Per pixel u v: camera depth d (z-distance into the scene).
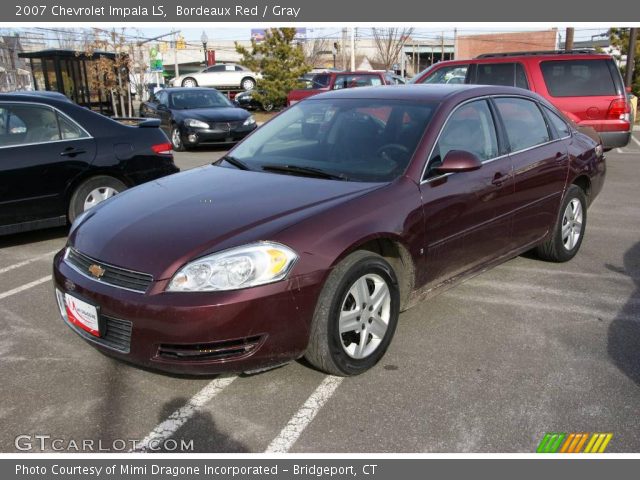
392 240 3.49
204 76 32.47
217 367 2.96
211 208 3.42
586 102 9.16
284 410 3.12
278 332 3.02
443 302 4.50
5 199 5.73
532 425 2.96
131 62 24.50
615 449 2.80
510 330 4.02
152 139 6.65
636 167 10.64
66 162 6.04
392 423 3.00
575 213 5.32
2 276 5.21
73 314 3.31
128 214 3.53
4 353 3.74
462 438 2.88
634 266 5.29
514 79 9.48
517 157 4.52
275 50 24.41
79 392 3.30
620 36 24.66
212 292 2.91
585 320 4.16
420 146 3.84
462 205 3.94
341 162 3.96
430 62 63.97
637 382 3.34
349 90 4.82
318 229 3.17
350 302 3.33
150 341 2.96
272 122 4.79
